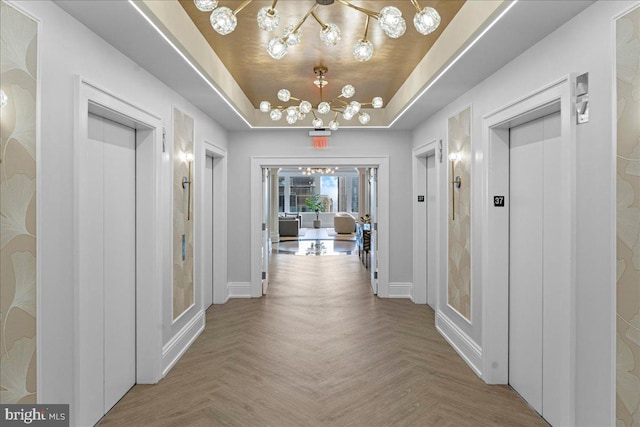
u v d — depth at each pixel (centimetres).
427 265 607
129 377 336
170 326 381
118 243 316
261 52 380
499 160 343
